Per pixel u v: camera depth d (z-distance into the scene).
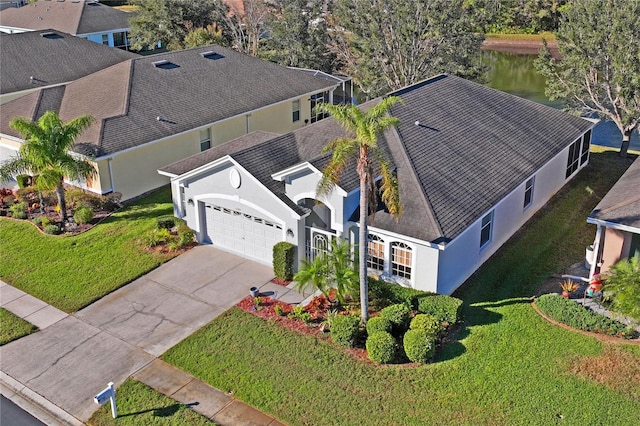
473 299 19.61
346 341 17.14
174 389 16.03
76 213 25.73
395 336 17.44
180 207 24.78
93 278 21.64
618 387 15.27
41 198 27.08
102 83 32.62
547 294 19.27
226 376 16.38
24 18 61.16
